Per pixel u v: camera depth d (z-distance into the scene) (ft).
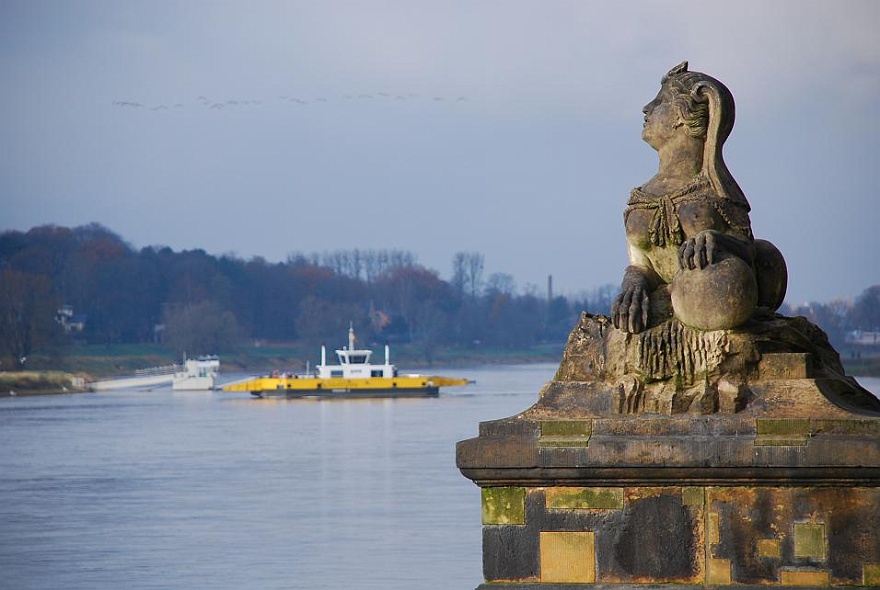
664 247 118.42
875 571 107.65
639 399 113.29
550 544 113.29
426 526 371.35
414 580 288.10
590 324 118.01
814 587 108.68
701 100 118.52
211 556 330.75
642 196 119.14
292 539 354.33
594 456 111.45
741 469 108.88
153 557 332.39
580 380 116.47
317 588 282.97
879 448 106.11
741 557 109.91
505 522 114.32
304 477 538.47
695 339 113.09
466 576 290.97
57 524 401.08
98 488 516.32
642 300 115.03
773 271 119.24
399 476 528.63
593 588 112.37
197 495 479.82
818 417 108.88
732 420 110.32
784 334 114.01
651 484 111.45
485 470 113.70
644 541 111.65
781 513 109.50
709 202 116.78
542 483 113.29
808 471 107.96
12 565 325.21
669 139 120.16
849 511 108.27
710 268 111.34
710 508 110.63
